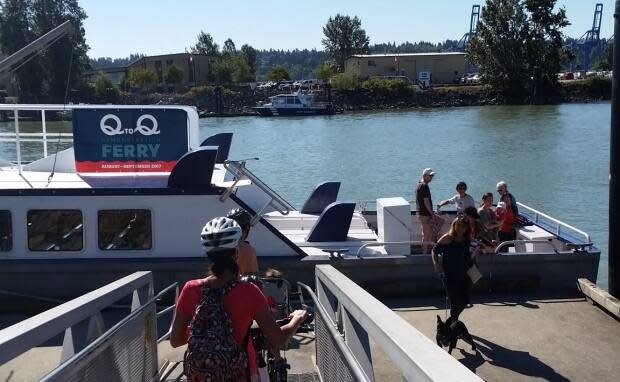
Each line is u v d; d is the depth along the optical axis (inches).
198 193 442.9
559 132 2447.1
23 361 337.1
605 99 4173.2
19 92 3097.9
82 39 3292.3
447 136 2432.3
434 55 4729.3
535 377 319.6
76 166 482.9
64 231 444.8
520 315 407.5
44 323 154.2
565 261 451.5
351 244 482.3
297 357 320.2
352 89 4271.7
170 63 4658.0
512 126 2731.3
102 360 178.7
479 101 4168.3
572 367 330.3
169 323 404.5
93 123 479.8
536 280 449.4
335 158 1915.6
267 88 4407.0
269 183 1509.6
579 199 1239.5
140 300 270.2
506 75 4114.2
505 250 505.7
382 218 473.1
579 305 423.5
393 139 2393.0
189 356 141.2
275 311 215.6
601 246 908.6
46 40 488.7
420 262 450.6
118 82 4901.6
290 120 3553.2
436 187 1423.5
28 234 442.9
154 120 481.4
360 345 174.6
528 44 4057.6
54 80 3132.4
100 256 445.4
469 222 342.3
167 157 483.8
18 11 3166.8
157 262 440.1
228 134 636.1
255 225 449.7
